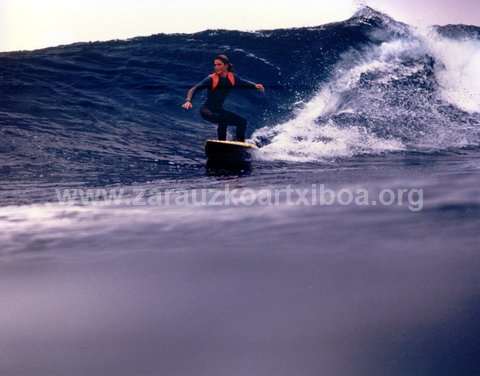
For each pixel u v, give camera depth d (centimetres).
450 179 397
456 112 943
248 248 253
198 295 200
